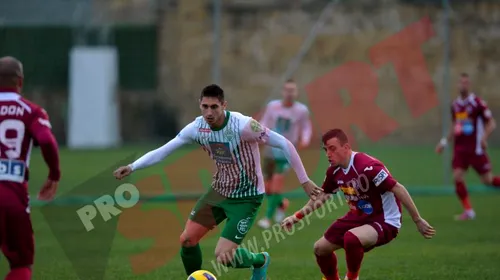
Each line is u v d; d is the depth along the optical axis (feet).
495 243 104.01
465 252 96.84
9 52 277.44
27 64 279.28
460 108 133.18
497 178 133.28
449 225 120.57
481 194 163.94
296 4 283.38
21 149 57.47
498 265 87.81
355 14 278.05
